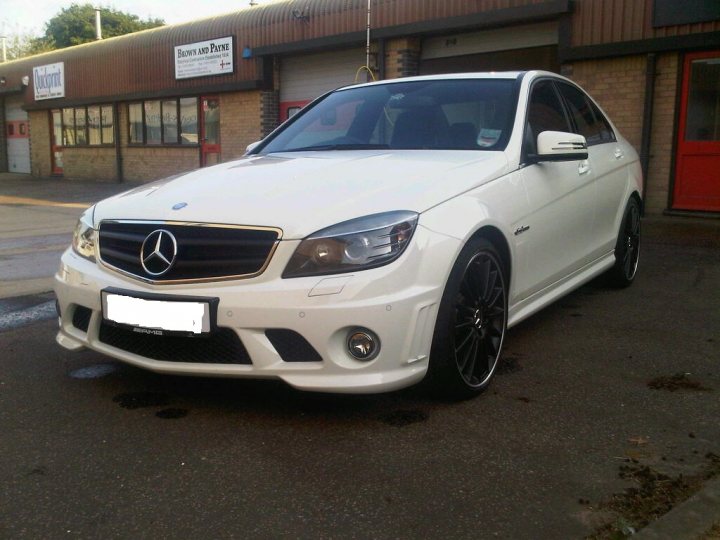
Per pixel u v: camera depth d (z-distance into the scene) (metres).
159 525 2.37
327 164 3.64
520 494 2.54
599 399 3.41
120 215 3.31
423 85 4.55
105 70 20.80
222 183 3.43
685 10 9.33
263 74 15.82
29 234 10.16
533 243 3.87
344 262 2.85
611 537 2.25
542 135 3.92
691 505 2.39
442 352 3.12
